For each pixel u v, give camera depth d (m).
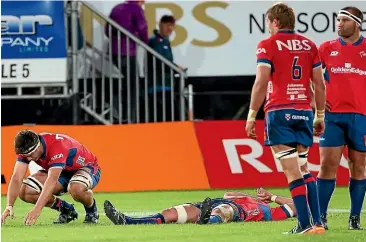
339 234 26.80
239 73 58.78
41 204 30.47
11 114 59.69
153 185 50.97
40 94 57.06
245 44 58.66
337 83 28.95
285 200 31.92
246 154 51.28
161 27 56.81
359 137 28.84
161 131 51.72
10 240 26.78
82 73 57.66
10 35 56.38
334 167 29.27
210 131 51.66
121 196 47.47
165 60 55.62
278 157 26.11
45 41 56.47
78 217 35.19
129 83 55.34
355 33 29.05
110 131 51.56
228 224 29.98
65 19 56.44
